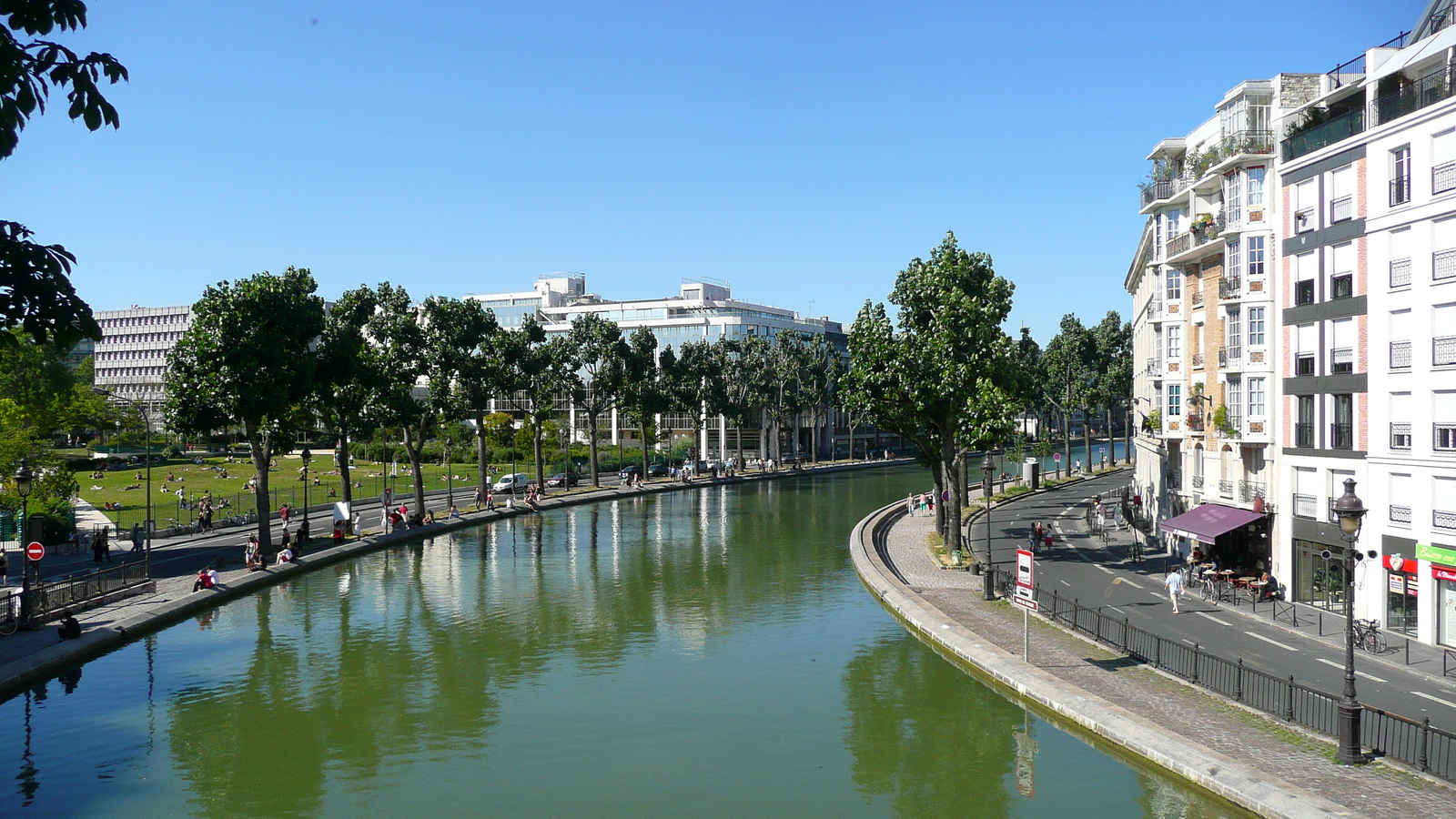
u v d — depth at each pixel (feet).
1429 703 80.89
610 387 341.62
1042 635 109.91
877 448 645.51
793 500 314.96
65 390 290.76
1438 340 103.45
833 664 105.91
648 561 183.52
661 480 387.55
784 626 125.08
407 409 222.89
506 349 277.23
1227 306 146.61
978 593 138.62
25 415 231.09
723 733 84.12
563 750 80.43
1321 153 121.80
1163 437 172.24
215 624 128.36
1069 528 218.38
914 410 176.24
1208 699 82.74
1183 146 173.78
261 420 174.40
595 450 343.87
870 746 80.48
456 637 120.78
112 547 189.16
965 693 93.86
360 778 74.43
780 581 158.81
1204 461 158.51
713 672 103.76
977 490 312.09
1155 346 194.39
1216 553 150.92
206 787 72.79
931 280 180.55
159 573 157.79
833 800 69.51
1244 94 143.43
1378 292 111.24
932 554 179.63
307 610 138.00
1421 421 105.19
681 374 389.39
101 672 104.73
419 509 231.50
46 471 193.57
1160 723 76.28
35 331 32.14
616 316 619.26
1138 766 72.74
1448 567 100.94
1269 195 138.82
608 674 103.14
